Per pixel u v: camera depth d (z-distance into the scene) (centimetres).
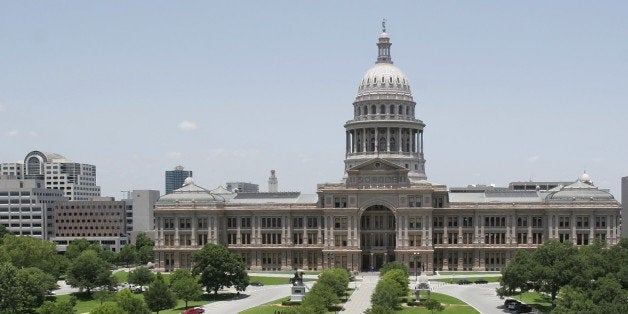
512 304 17375
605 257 19400
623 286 17950
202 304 19075
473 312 17038
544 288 17688
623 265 18575
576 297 14862
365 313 14838
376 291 17375
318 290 17125
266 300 19525
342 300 18938
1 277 15888
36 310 17662
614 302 14325
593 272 17888
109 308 13650
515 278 17850
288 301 18588
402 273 19475
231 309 17925
